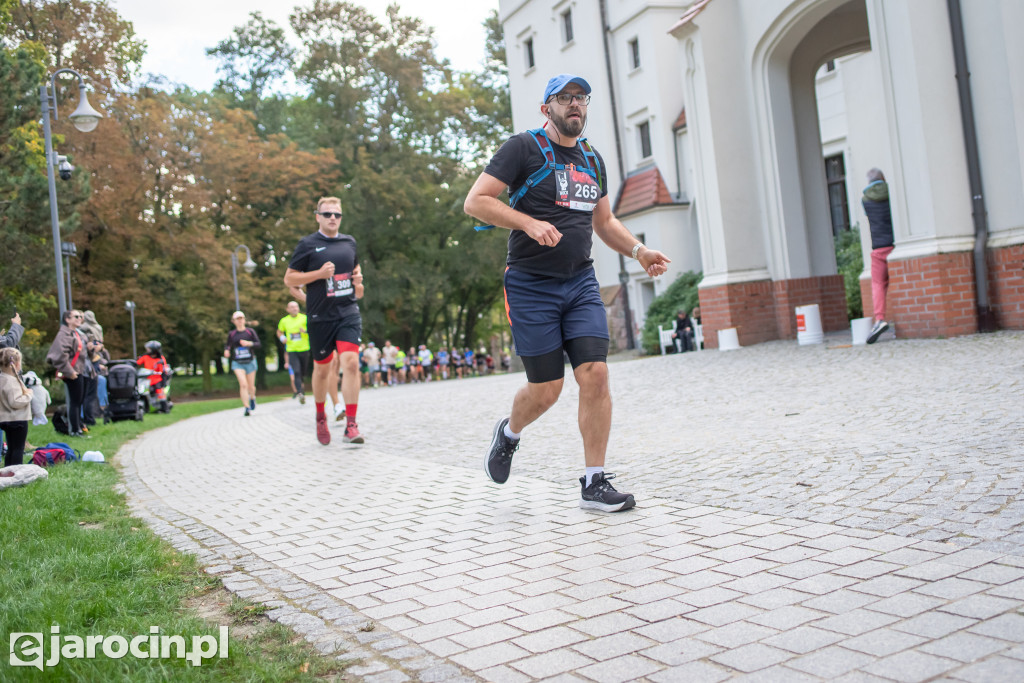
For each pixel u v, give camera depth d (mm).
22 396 7184
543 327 4188
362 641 2662
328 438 8211
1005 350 9234
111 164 29891
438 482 5504
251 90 46031
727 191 16688
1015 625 2264
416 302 42750
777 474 4562
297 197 40156
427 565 3496
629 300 29141
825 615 2494
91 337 13391
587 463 4258
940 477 4012
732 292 16562
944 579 2670
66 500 5285
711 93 16609
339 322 7977
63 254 19156
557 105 4062
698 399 8688
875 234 12578
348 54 41094
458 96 41656
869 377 8594
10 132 18016
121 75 30422
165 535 4391
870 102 17906
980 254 11859
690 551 3309
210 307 36125
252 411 15602
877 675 2070
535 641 2533
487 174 3988
